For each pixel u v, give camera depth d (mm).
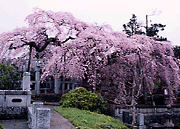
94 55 18219
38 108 7863
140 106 17062
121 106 16328
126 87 17797
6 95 11641
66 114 12445
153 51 19312
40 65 23094
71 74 18750
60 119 11453
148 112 17281
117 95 16766
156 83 22656
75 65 18016
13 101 12031
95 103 15203
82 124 10188
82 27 20688
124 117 14664
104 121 11477
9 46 19516
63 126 9938
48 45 21469
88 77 18281
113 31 20656
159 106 17672
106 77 18500
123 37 19312
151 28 25047
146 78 19078
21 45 19906
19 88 17109
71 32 20578
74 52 18031
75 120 10906
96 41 17953
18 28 19703
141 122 13891
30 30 19891
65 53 18766
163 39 24938
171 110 18453
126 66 18203
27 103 11930
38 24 20250
